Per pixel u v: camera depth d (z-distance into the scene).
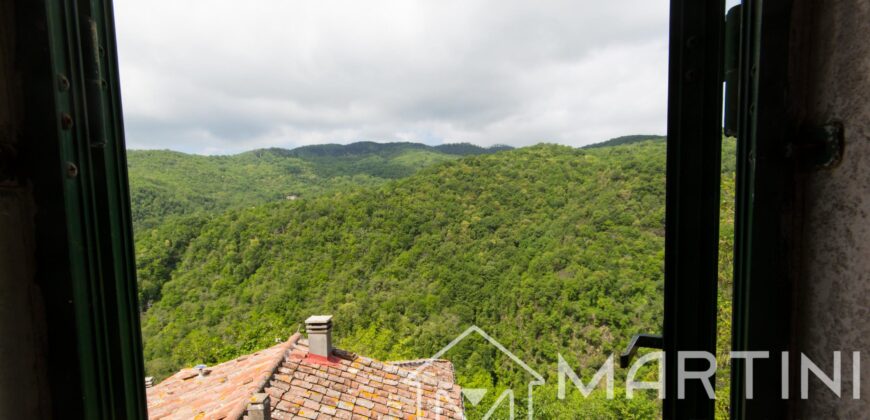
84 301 0.88
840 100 0.68
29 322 0.84
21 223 0.83
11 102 0.82
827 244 0.71
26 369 0.85
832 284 0.70
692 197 0.91
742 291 0.83
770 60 0.75
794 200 0.76
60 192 0.83
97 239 0.93
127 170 1.04
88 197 0.91
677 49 0.90
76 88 0.89
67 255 0.84
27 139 0.82
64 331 0.85
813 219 0.73
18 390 0.84
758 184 0.77
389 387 6.09
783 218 0.76
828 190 0.70
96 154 0.94
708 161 0.89
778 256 0.77
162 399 5.29
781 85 0.75
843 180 0.68
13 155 0.81
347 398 5.55
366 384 6.00
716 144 0.89
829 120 0.70
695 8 0.88
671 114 0.92
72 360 0.86
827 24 0.70
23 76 0.82
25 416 0.85
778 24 0.74
